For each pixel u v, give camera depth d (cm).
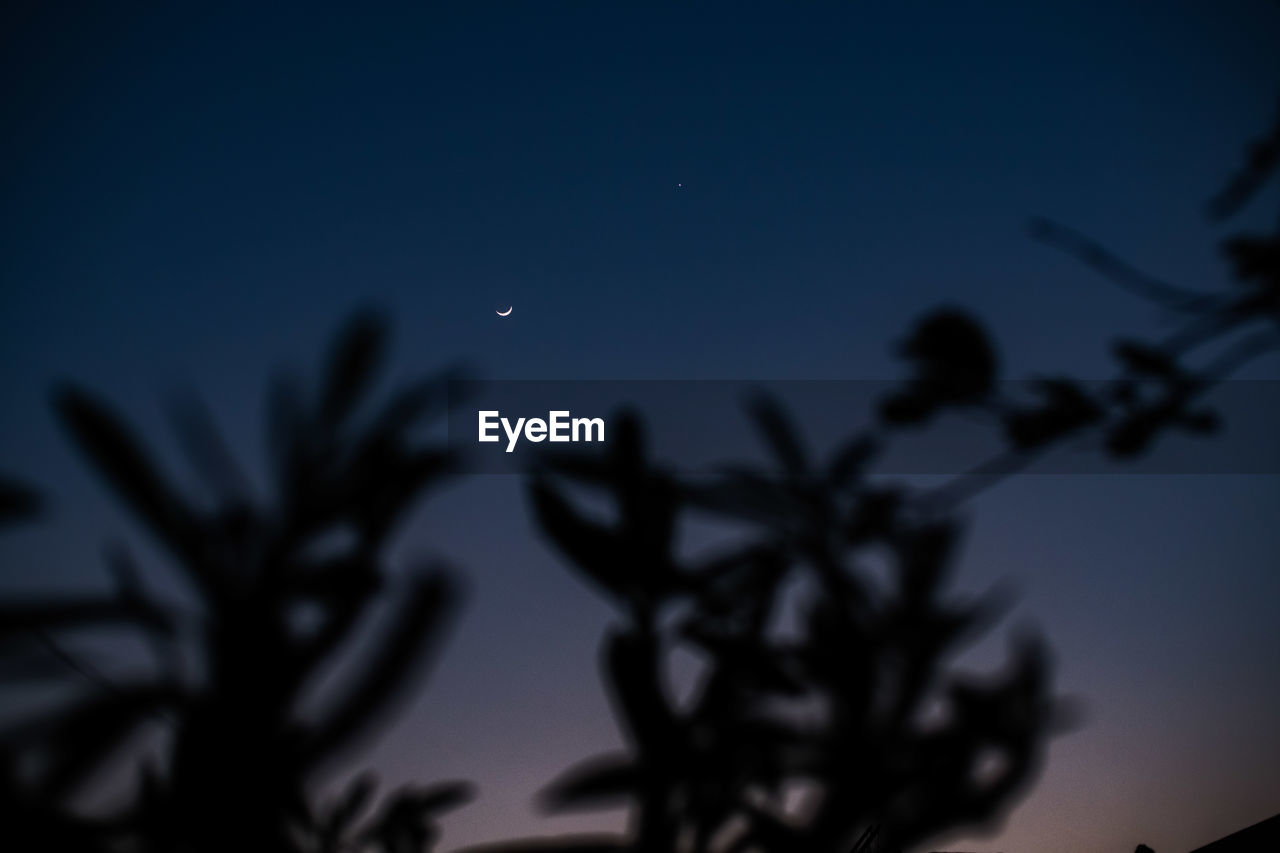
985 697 100
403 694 91
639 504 101
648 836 96
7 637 89
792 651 101
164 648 91
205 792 90
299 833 93
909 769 99
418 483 95
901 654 101
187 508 93
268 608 92
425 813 101
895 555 105
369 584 92
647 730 97
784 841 96
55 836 88
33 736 89
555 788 96
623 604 100
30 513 93
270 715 91
